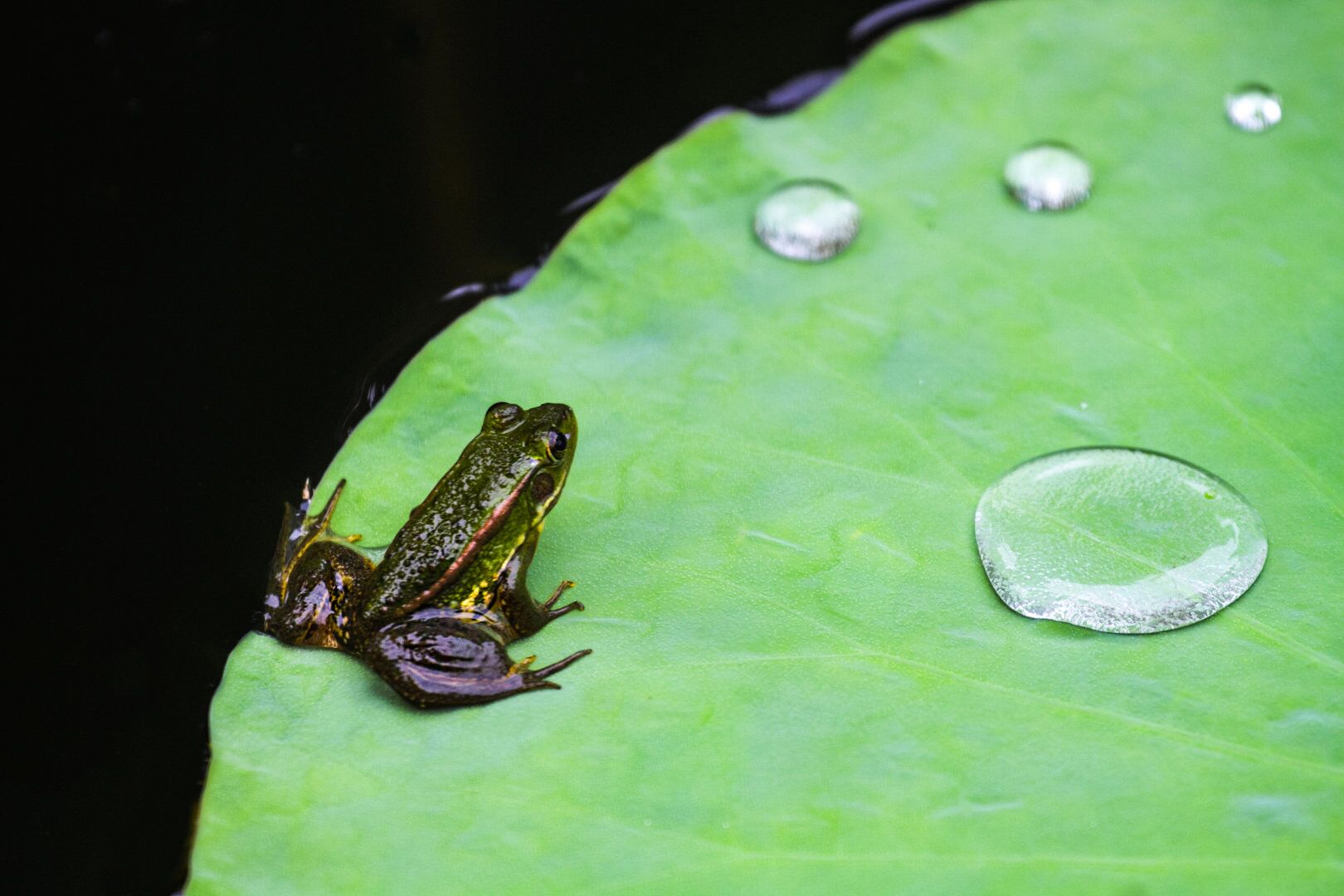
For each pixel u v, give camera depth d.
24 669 0.69
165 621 0.69
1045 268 0.73
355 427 0.71
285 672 0.69
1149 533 0.69
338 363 0.73
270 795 0.67
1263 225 0.73
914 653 0.68
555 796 0.67
